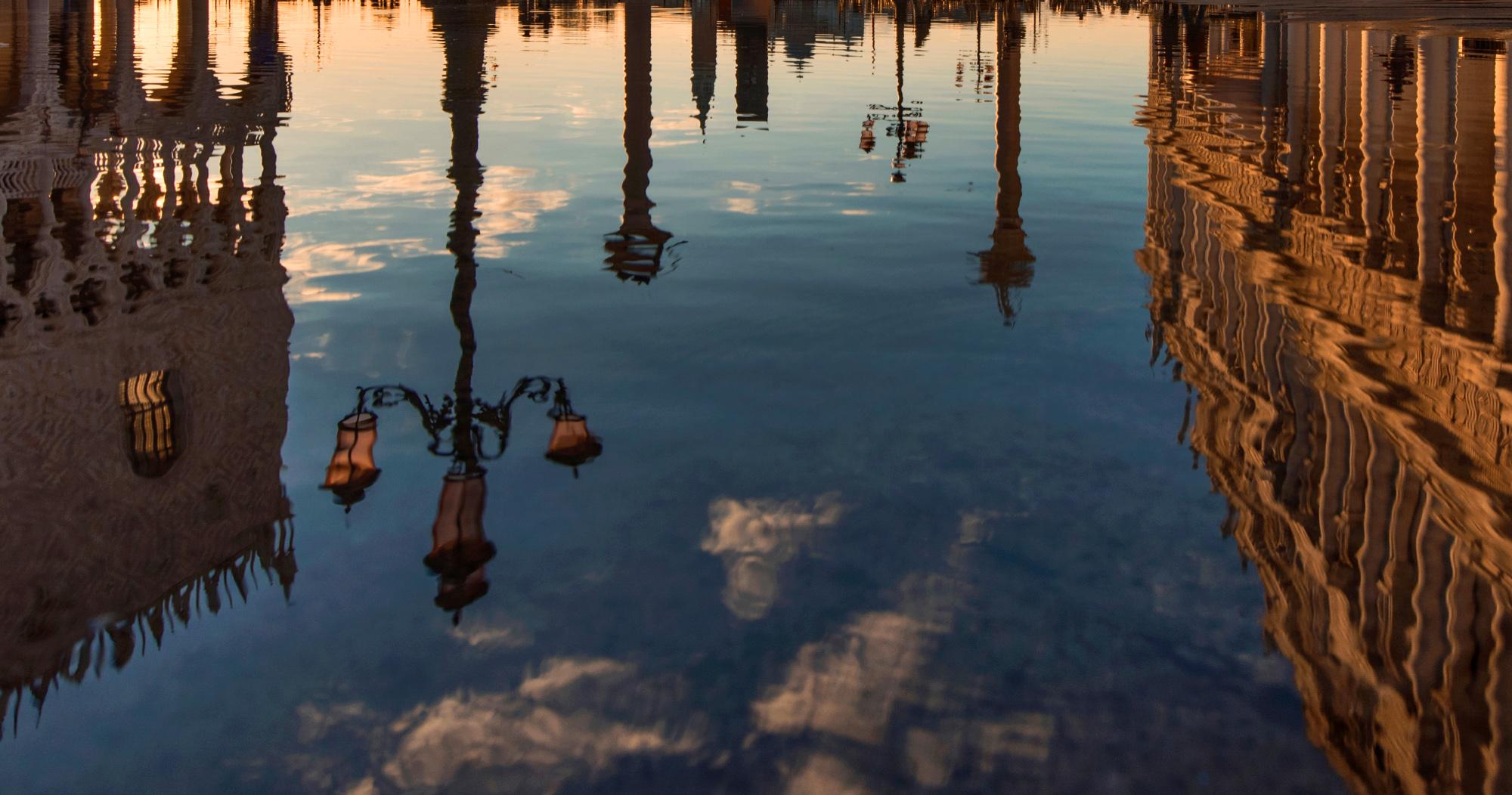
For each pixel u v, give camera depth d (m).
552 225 4.61
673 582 1.68
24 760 1.28
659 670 1.45
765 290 3.53
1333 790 1.18
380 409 2.41
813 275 3.75
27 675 1.43
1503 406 2.19
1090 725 1.32
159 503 1.86
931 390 2.56
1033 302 3.33
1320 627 1.49
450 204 5.01
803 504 1.95
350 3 25.84
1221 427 2.25
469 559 1.75
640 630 1.54
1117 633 1.51
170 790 1.23
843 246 4.23
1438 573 1.59
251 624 1.56
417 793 1.22
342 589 1.66
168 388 2.39
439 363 2.76
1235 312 3.13
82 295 3.06
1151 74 11.83
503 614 1.59
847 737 1.30
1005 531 1.83
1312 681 1.37
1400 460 2.00
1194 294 3.37
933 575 1.69
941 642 1.50
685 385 2.61
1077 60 13.83
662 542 1.81
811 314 3.25
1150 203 5.05
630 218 4.79
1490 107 7.13
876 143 7.41
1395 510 1.81
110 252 3.65
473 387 2.58
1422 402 2.27
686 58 13.79
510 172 5.96
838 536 1.82
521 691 1.41
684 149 7.09
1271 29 14.90
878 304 3.35
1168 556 1.72
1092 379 2.61
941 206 5.13
